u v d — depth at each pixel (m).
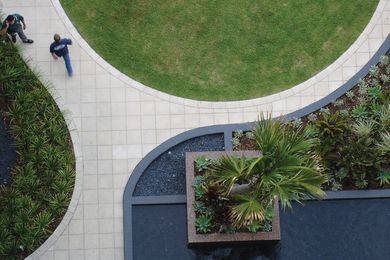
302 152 14.97
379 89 18.61
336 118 17.94
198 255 17.81
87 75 18.88
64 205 17.97
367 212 18.03
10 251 17.44
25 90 18.50
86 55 19.00
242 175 15.03
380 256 17.80
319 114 18.58
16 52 18.66
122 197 18.11
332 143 17.91
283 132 14.96
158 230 17.89
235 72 18.98
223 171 15.32
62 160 18.16
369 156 17.75
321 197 16.27
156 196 18.00
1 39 18.58
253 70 19.00
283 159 14.56
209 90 18.86
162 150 18.31
